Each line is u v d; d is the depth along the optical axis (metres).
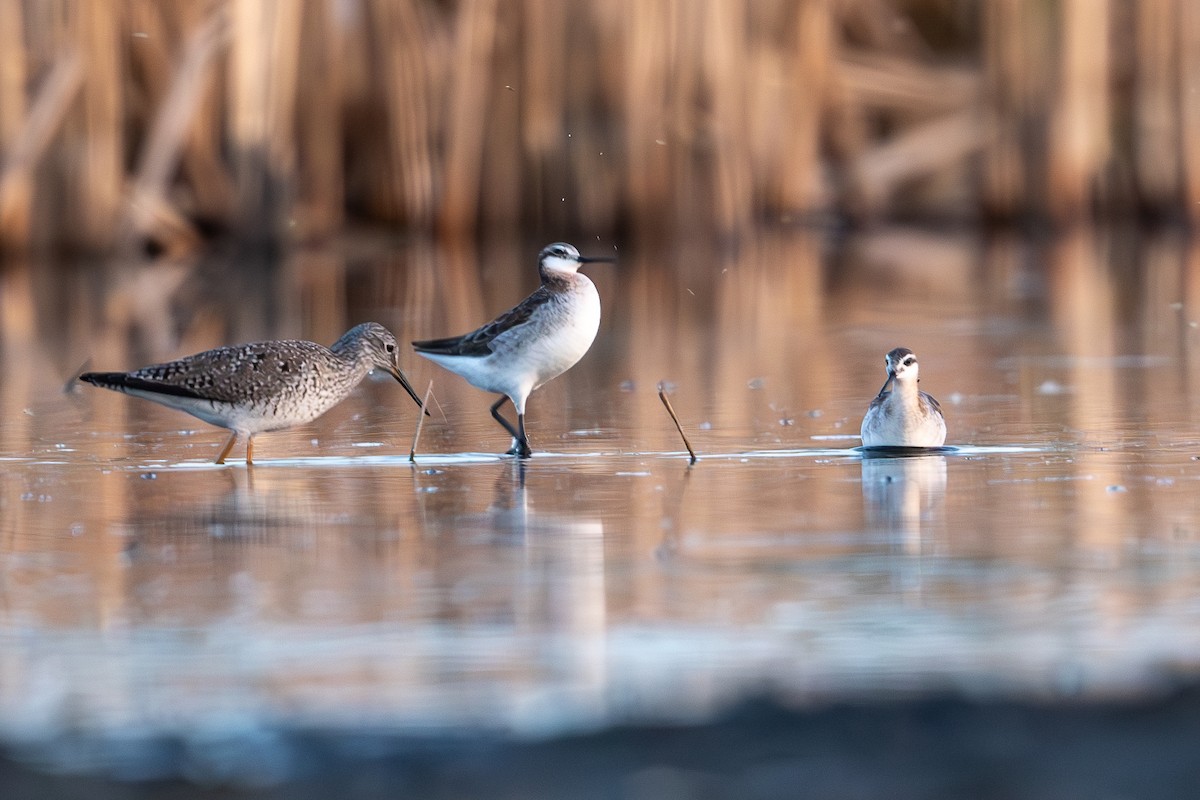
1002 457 14.52
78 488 13.53
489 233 36.53
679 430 14.98
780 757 6.77
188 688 8.09
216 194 34.59
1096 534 11.28
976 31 40.88
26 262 32.34
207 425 17.00
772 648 8.63
